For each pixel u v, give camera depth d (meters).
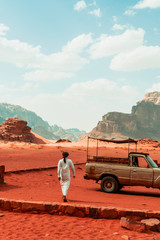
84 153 40.16
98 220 6.62
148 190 14.02
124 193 12.05
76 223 6.34
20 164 20.53
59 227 5.99
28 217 6.80
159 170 11.37
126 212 6.68
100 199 9.58
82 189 12.41
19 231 5.63
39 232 5.60
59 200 8.66
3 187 11.09
